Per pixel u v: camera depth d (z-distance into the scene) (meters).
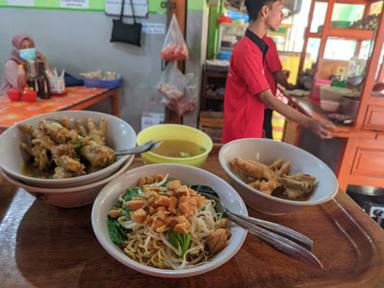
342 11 2.17
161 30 2.24
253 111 1.43
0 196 0.68
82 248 0.55
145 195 0.57
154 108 2.48
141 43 2.29
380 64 1.46
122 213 0.55
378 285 0.51
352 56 2.04
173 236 0.50
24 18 2.29
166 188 0.59
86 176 0.56
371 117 1.39
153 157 0.74
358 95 1.56
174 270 0.43
